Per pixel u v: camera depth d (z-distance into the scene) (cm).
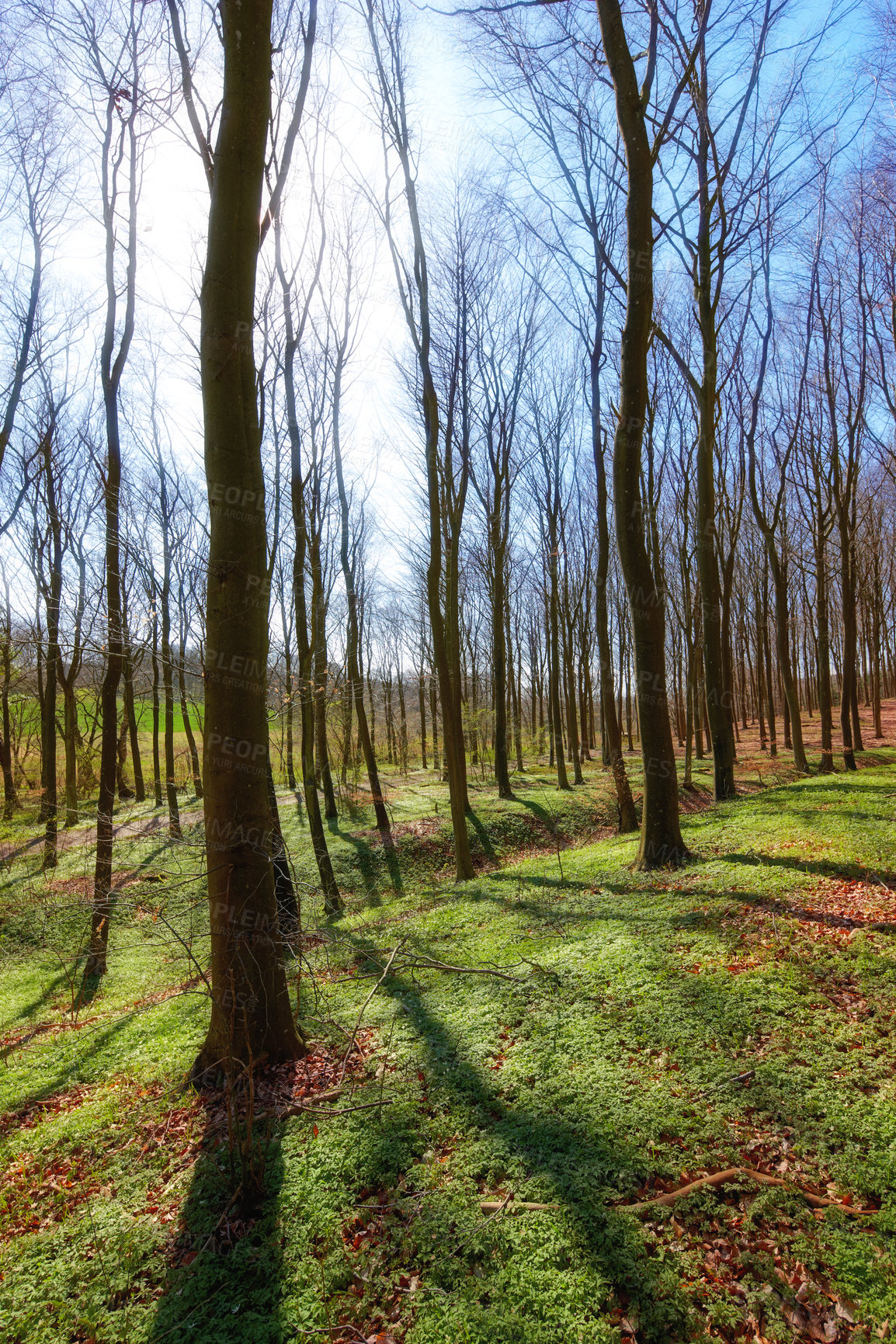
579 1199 335
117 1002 880
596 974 555
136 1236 370
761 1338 263
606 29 782
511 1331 279
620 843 1159
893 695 4750
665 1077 413
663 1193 333
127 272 972
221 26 488
